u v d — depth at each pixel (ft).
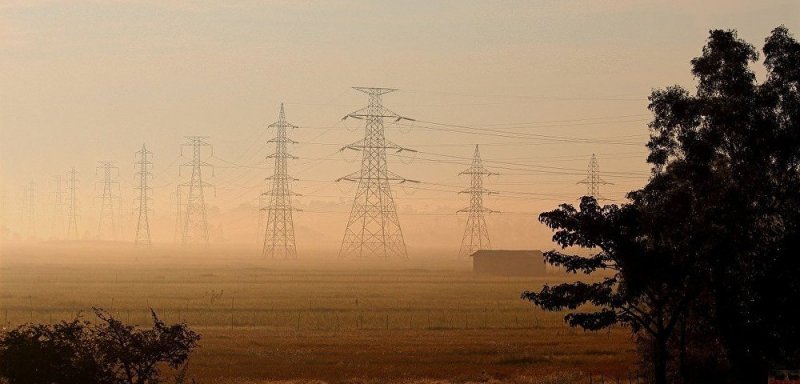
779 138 398.62
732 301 396.98
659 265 379.76
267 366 536.83
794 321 389.80
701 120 416.05
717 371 422.00
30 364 344.69
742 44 416.46
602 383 472.44
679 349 433.07
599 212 389.39
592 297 392.47
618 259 387.55
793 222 397.80
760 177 402.52
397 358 573.74
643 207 408.05
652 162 423.64
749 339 391.45
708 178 401.70
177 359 362.33
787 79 409.69
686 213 393.70
